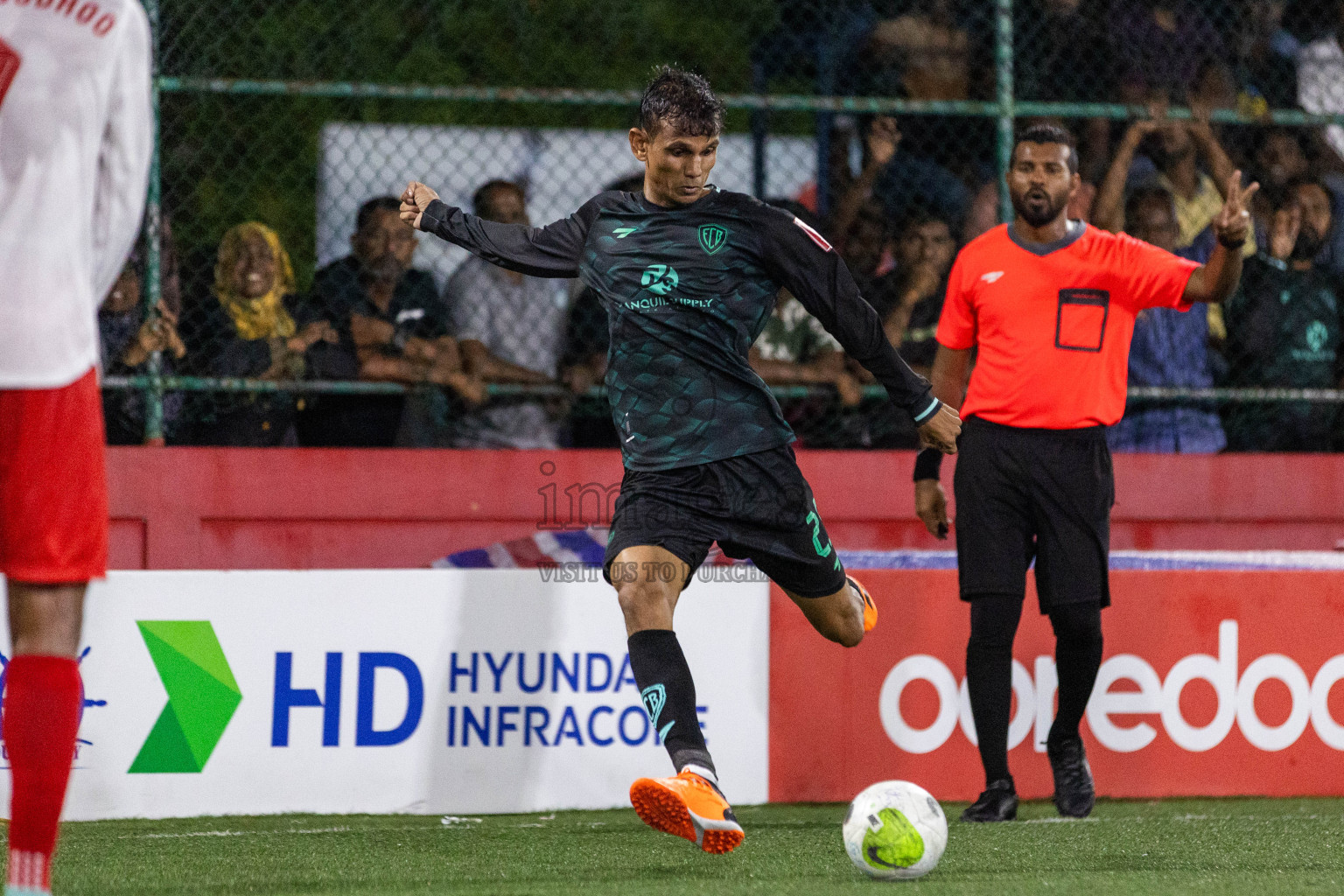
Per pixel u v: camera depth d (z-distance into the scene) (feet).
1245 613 53.88
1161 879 33.65
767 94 79.66
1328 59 72.28
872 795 34.01
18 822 26.99
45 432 27.07
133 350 60.85
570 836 42.83
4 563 27.43
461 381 64.18
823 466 62.90
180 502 59.16
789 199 72.08
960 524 47.42
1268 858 37.60
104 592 47.24
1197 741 53.31
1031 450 46.44
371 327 63.87
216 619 48.01
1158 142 69.36
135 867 36.73
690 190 36.42
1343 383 69.15
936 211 70.33
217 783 47.73
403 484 60.70
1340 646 54.34
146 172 29.09
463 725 49.16
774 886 32.65
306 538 60.03
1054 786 48.75
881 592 52.70
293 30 75.66
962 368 49.08
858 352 37.55
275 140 73.67
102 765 46.93
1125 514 63.77
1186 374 67.00
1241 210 42.93
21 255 26.86
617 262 36.91
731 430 36.50
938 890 32.01
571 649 50.01
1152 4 70.64
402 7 80.33
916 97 71.82
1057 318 46.52
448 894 32.01
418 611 49.24
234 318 63.10
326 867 36.68
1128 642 53.11
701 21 90.17
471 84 84.33
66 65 27.27
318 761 48.34
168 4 62.75
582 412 67.56
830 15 75.87
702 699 51.01
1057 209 46.68
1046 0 70.79
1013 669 52.95
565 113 86.99
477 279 65.82
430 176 77.46
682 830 33.30
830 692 52.01
